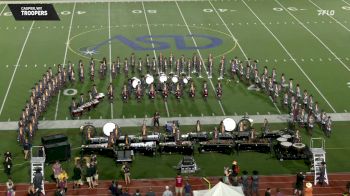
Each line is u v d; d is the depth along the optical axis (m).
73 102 38.66
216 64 48.53
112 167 32.91
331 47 52.97
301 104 40.16
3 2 67.50
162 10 64.94
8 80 44.62
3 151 34.47
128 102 41.03
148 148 33.78
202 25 59.31
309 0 69.69
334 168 33.09
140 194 29.78
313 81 45.03
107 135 34.56
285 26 59.28
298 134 34.38
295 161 33.62
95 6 66.50
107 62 48.59
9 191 28.94
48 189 30.70
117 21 60.50
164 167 32.97
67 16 62.31
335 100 41.75
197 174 32.31
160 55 46.59
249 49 52.28
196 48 52.50
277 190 28.58
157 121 36.94
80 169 30.81
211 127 37.47
